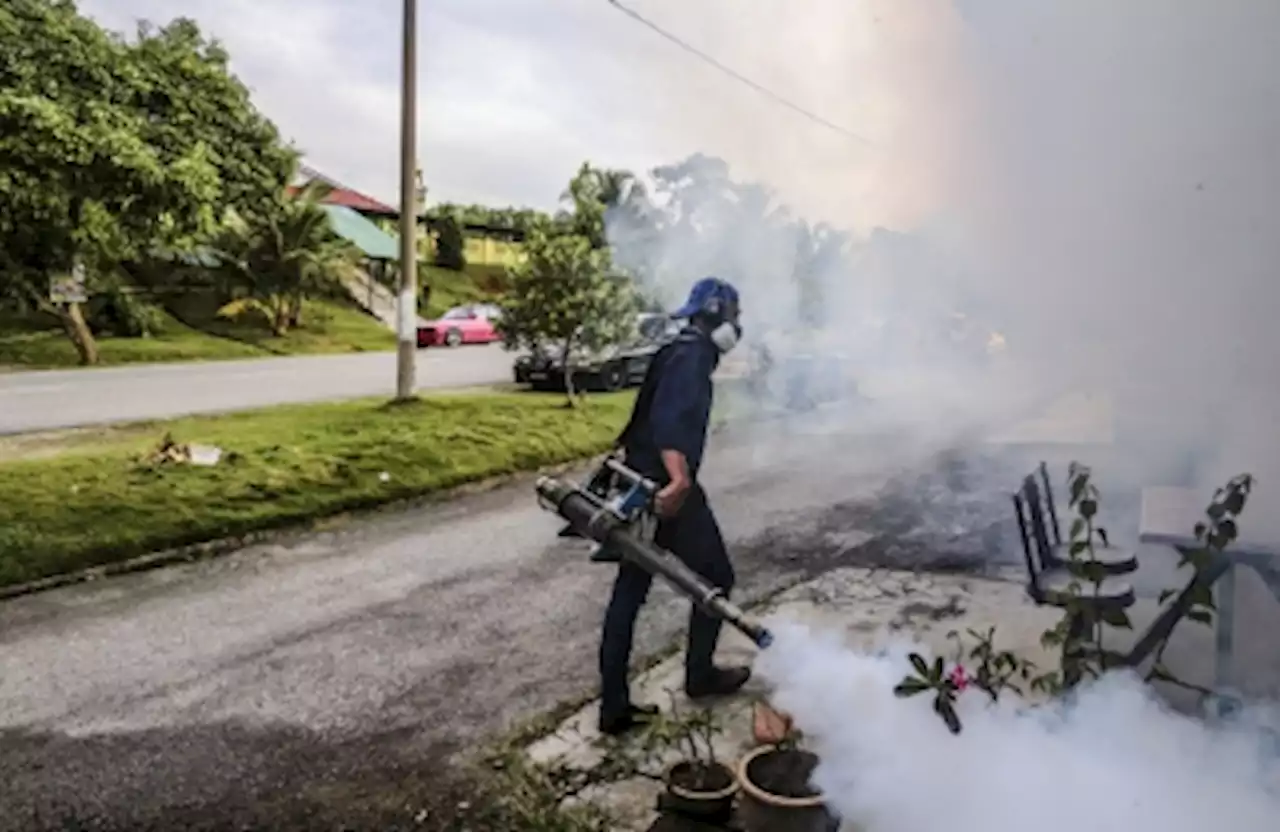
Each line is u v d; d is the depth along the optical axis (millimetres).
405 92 10875
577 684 4031
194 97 17406
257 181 20891
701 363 3498
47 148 14023
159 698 3961
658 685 3885
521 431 9867
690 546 3611
